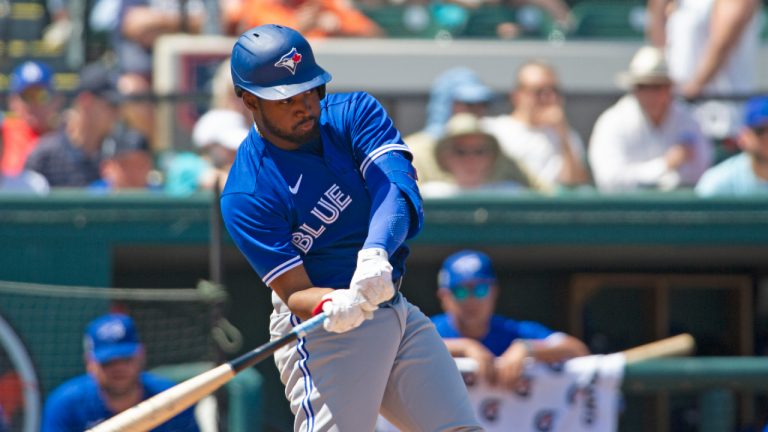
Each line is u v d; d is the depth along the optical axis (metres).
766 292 32.75
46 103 29.47
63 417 21.84
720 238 27.61
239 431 22.64
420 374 13.91
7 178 27.86
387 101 29.12
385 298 12.93
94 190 26.77
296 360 14.17
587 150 29.97
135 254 27.14
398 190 13.37
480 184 28.00
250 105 13.46
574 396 23.30
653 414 30.42
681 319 32.53
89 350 22.17
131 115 28.70
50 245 25.59
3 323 24.62
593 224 27.23
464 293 23.88
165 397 13.01
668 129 29.17
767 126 28.08
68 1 39.88
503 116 29.66
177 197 25.91
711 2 31.36
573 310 31.77
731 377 23.55
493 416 23.12
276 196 13.69
